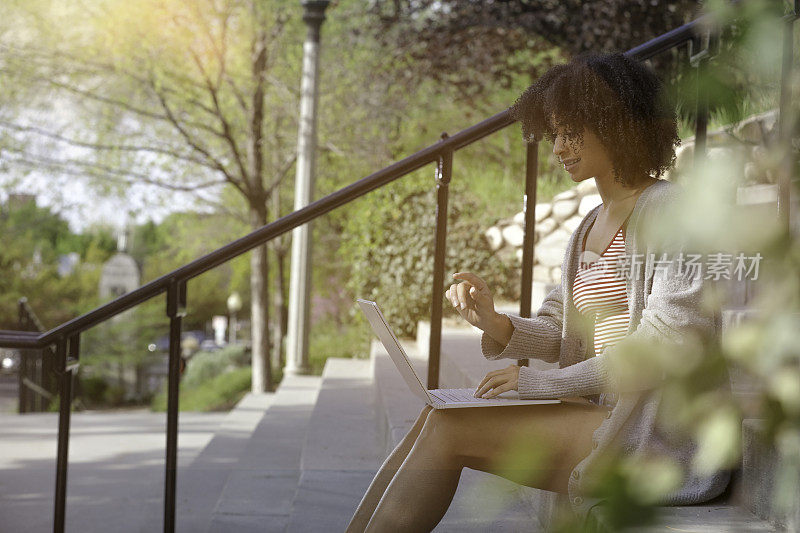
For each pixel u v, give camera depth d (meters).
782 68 0.73
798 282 0.51
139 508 3.69
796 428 0.50
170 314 2.48
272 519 2.74
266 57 13.54
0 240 21.34
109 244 30.56
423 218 7.43
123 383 20.19
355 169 14.30
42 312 23.48
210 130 12.98
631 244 1.64
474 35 9.54
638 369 0.61
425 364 5.44
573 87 1.69
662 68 7.36
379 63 11.77
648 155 1.67
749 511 1.48
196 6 12.29
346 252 8.33
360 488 1.92
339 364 6.95
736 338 0.53
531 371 1.69
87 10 12.34
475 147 12.54
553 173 9.13
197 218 15.93
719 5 0.66
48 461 5.02
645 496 0.52
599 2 8.05
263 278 13.32
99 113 13.39
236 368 17.69
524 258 2.58
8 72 12.62
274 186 13.78
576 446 1.60
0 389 20.41
